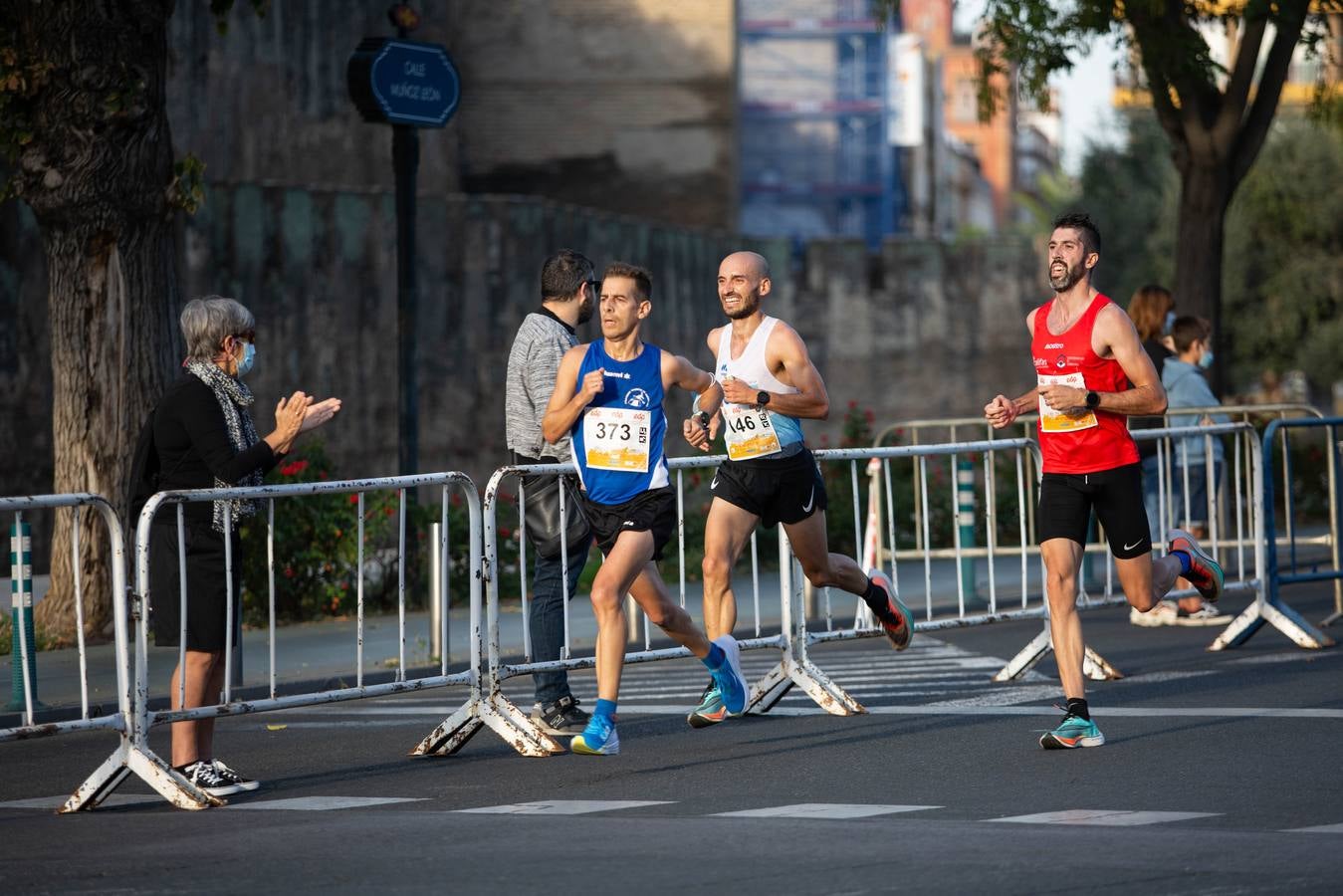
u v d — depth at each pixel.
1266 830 11.21
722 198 86.25
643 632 24.34
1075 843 10.81
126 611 13.41
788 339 15.48
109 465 24.59
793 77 135.38
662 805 12.67
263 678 21.06
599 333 56.97
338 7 61.09
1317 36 38.62
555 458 17.03
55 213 24.55
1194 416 28.48
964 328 71.62
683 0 86.25
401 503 15.57
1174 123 38.81
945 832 11.26
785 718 17.34
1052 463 15.22
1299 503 45.12
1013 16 36.34
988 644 23.91
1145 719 16.33
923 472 24.58
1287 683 18.53
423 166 65.44
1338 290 74.56
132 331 24.84
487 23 86.88
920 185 144.50
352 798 13.47
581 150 86.69
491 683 15.59
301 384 45.75
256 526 26.31
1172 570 16.72
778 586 31.05
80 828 12.53
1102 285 80.31
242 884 10.24
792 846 10.88
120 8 24.23
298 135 58.78
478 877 10.21
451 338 51.38
